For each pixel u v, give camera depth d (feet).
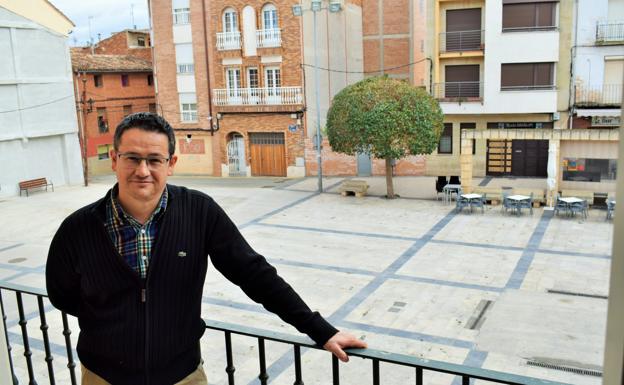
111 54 151.02
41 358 34.99
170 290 8.11
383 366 33.53
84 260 8.07
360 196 87.66
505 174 100.27
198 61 115.55
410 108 78.43
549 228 65.67
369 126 78.64
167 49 118.52
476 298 45.16
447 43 99.66
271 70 109.50
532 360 34.50
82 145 120.88
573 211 70.74
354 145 81.41
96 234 8.06
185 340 8.36
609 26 88.99
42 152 106.42
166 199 8.27
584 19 89.92
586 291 46.09
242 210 81.10
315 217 75.36
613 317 4.32
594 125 92.99
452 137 101.86
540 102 93.66
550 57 92.12
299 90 106.52
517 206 71.82
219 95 114.32
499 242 60.80
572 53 91.40
